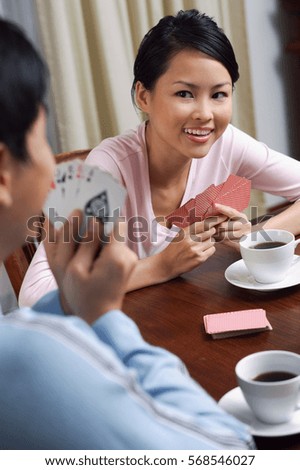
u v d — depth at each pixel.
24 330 0.62
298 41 3.62
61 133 2.86
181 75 1.50
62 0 2.70
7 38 0.63
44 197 0.68
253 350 1.10
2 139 0.61
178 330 1.20
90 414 0.60
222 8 3.25
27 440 0.62
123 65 2.90
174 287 1.38
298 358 0.90
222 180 1.85
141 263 1.41
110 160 1.70
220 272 1.43
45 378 0.60
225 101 1.55
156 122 1.59
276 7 3.67
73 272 0.77
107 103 2.95
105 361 0.61
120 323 0.76
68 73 2.78
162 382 0.71
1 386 0.61
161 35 1.52
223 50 1.50
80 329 0.65
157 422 0.63
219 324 1.17
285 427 0.88
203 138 1.56
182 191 1.78
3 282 2.79
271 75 3.76
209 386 1.01
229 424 0.71
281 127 3.88
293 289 1.31
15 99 0.61
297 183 1.89
